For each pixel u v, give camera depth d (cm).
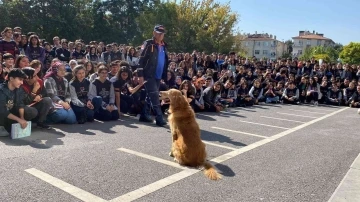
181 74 1095
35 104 571
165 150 495
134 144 517
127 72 765
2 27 2997
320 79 1523
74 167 392
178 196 331
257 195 346
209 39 3956
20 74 507
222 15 4106
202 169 417
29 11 3241
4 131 511
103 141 522
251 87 1347
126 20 4328
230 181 382
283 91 1388
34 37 941
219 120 812
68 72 752
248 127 738
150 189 344
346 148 585
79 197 314
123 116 773
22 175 357
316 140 639
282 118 920
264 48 9850
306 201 339
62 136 538
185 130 434
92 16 3956
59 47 1145
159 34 655
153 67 661
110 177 369
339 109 1264
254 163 459
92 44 1345
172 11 4112
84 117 659
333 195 354
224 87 1121
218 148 530
